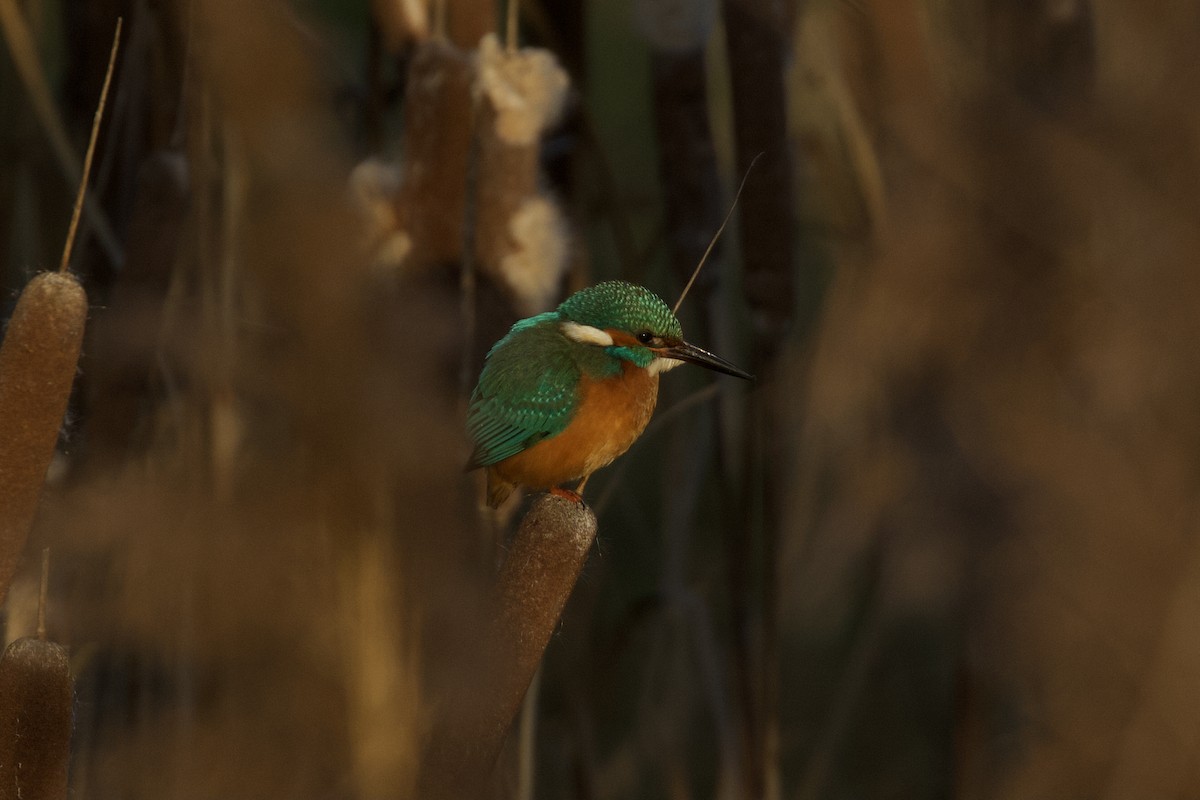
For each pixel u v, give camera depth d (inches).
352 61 297.7
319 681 290.4
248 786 290.5
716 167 293.0
